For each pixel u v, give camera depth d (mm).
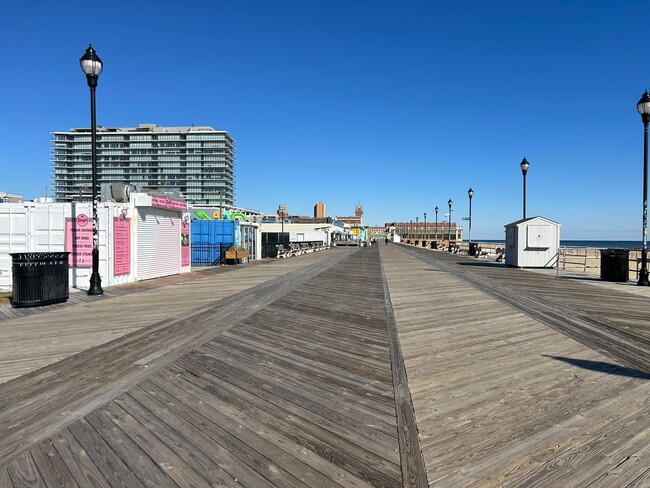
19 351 6227
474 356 6039
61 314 9086
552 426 3855
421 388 4801
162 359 5812
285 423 3918
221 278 16531
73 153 123625
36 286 9961
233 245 25266
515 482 3012
